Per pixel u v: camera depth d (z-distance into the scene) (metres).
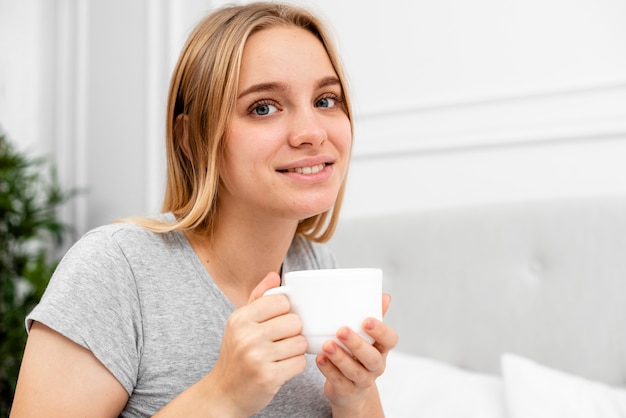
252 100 0.83
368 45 1.90
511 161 1.70
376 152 1.86
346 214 1.91
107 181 2.48
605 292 1.48
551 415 1.26
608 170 1.60
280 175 0.82
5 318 2.22
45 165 2.68
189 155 0.92
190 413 0.70
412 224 1.75
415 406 1.39
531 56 1.69
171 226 0.87
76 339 0.75
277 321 0.68
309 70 0.84
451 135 1.78
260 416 0.87
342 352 0.68
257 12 0.86
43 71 2.72
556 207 1.58
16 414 0.72
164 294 0.85
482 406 1.35
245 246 0.91
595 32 1.63
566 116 1.65
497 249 1.63
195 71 0.87
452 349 1.64
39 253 2.51
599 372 1.45
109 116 2.49
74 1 2.63
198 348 0.84
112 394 0.78
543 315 1.54
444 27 1.80
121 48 2.46
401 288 1.73
